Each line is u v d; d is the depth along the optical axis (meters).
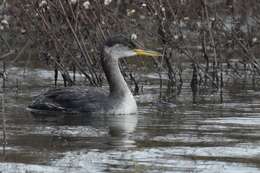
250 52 21.75
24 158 12.16
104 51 17.08
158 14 20.70
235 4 23.33
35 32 20.70
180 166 11.75
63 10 18.98
